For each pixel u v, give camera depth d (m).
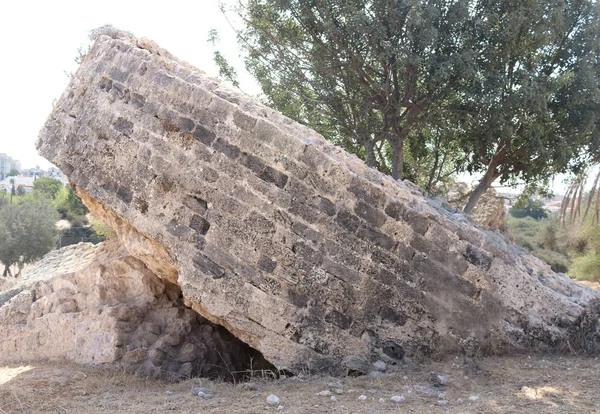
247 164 7.98
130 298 9.47
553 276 8.98
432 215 8.09
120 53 8.71
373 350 7.90
